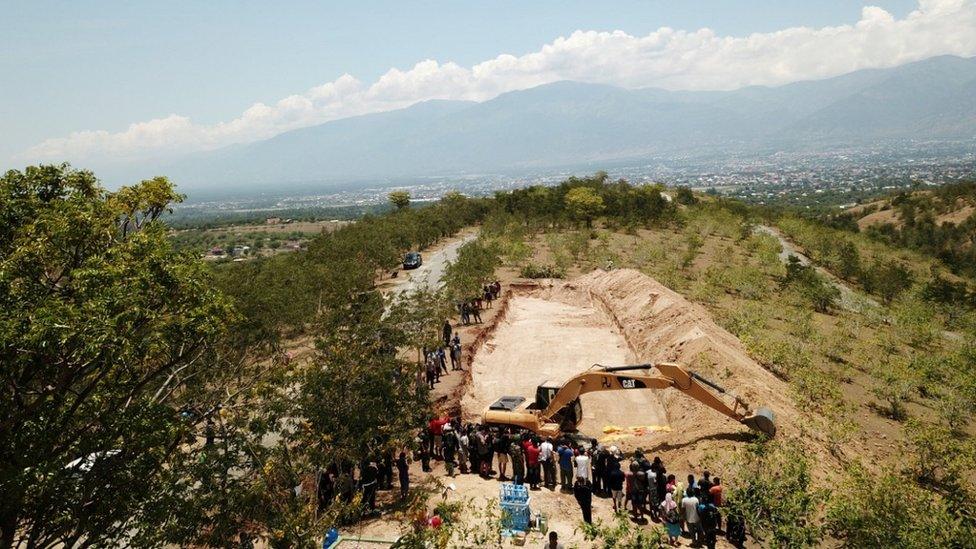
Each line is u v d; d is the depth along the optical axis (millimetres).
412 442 16109
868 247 70062
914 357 28516
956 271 62531
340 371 14609
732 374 22422
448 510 12430
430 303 26547
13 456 9281
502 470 17906
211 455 11656
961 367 26609
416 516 12461
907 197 114062
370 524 14789
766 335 31062
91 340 8891
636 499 14914
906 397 25172
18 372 9625
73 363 9789
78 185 12062
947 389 24203
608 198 88625
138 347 9797
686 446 18578
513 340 35469
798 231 73062
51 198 11523
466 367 28703
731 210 91875
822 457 17562
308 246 54562
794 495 12055
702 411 20797
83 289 9516
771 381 23969
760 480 12828
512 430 18844
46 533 9672
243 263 39812
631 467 15086
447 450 18047
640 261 52125
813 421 20062
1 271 9281
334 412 14336
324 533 11031
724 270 49156
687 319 28781
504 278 51875
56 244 9891
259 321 25469
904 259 67500
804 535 11555
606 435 21609
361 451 14953
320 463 13125
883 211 115125
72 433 10586
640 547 10359
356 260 45562
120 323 9367
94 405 10859
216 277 29109
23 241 9891
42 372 9844
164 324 10188
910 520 11391
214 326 11328
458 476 18062
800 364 27250
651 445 19438
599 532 10859
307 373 14430
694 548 13594
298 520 10430
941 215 97625
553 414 19672
